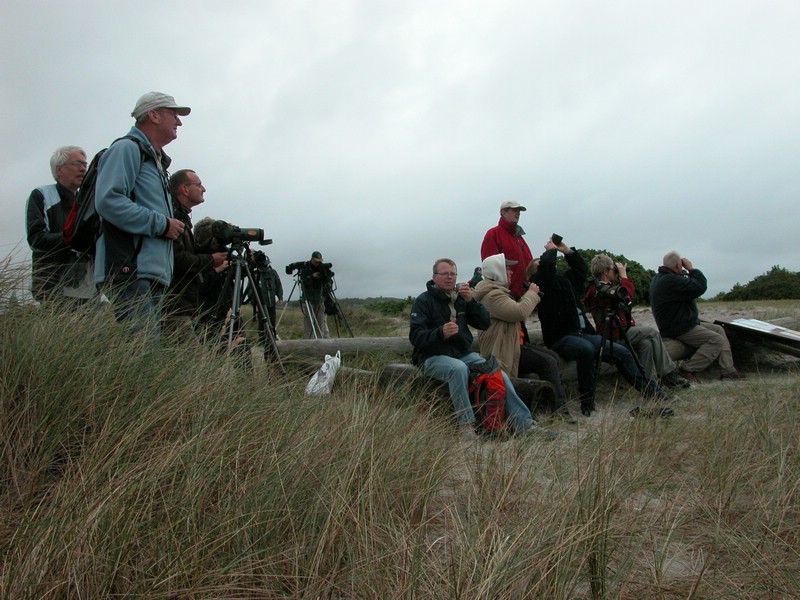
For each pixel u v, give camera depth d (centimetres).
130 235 362
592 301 668
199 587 179
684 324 759
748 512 274
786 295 2847
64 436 249
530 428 429
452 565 199
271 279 630
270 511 221
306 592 194
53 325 295
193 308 447
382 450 296
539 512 243
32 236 407
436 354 507
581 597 209
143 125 392
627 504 272
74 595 170
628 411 552
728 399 523
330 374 502
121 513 192
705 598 206
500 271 573
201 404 286
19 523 195
